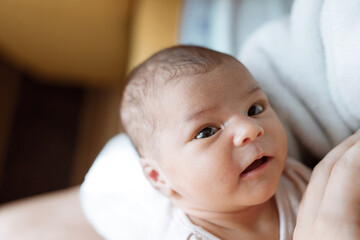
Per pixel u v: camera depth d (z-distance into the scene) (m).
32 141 2.38
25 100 2.45
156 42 1.04
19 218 0.65
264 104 0.41
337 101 0.39
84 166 2.46
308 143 0.46
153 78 0.43
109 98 2.65
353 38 0.35
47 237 0.57
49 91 2.59
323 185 0.31
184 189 0.41
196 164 0.38
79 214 0.65
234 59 0.42
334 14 0.37
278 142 0.37
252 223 0.42
